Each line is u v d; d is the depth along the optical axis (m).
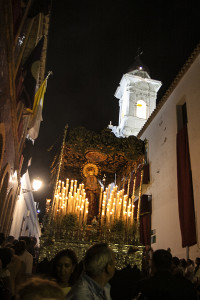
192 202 12.10
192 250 11.62
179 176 13.48
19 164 12.90
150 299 3.16
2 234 6.11
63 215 8.59
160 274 3.36
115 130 32.34
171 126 15.64
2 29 5.35
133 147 10.46
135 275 4.60
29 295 1.23
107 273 2.69
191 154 12.89
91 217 10.85
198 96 13.02
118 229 8.67
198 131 12.60
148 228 16.27
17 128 9.66
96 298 2.42
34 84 9.43
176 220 13.48
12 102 7.43
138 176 16.23
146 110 30.56
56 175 9.76
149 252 11.48
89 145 10.19
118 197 9.47
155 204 16.12
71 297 2.39
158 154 16.89
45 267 5.56
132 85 31.31
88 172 11.40
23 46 8.24
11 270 4.82
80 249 8.12
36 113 12.52
